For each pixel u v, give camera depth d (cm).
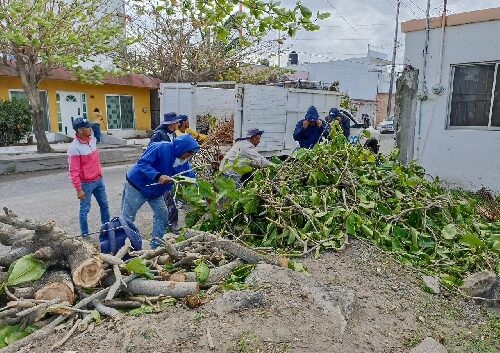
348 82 3981
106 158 1379
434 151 848
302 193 542
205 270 347
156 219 515
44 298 296
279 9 313
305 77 3547
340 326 293
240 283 341
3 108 1362
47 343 262
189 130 909
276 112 1002
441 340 304
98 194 581
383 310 334
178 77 1831
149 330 266
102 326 280
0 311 294
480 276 389
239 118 918
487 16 736
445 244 489
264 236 488
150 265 362
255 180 555
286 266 383
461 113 812
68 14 1080
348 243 457
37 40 986
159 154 483
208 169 748
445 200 547
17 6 942
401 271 413
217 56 1772
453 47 793
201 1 347
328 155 583
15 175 1103
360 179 563
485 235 525
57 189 924
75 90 1727
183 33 1773
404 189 578
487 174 786
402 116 863
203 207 521
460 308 359
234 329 272
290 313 298
